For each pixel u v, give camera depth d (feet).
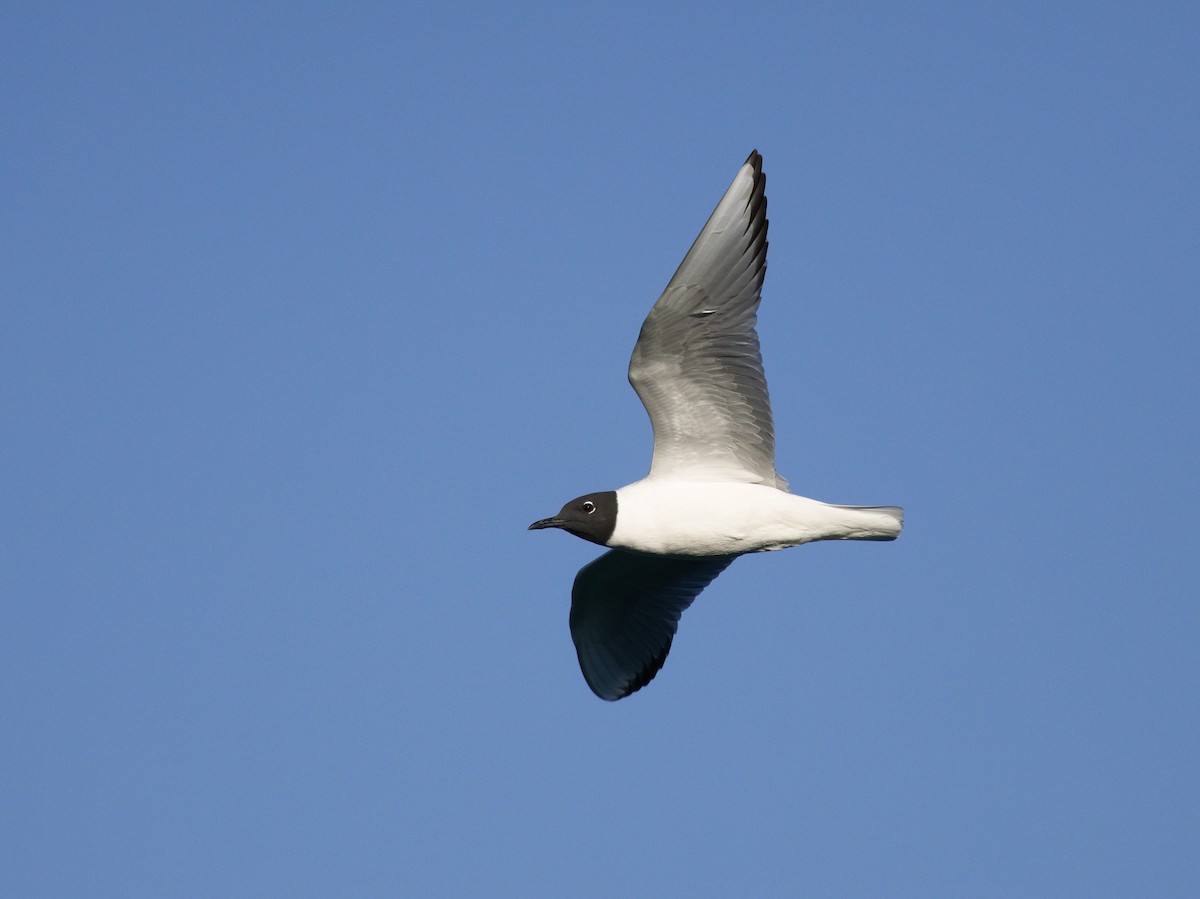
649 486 45.75
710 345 44.14
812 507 44.96
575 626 55.16
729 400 45.11
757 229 42.96
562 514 45.52
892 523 44.86
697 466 46.03
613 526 45.34
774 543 45.27
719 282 42.98
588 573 53.26
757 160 42.78
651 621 55.11
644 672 55.31
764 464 45.83
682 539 45.27
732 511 44.80
